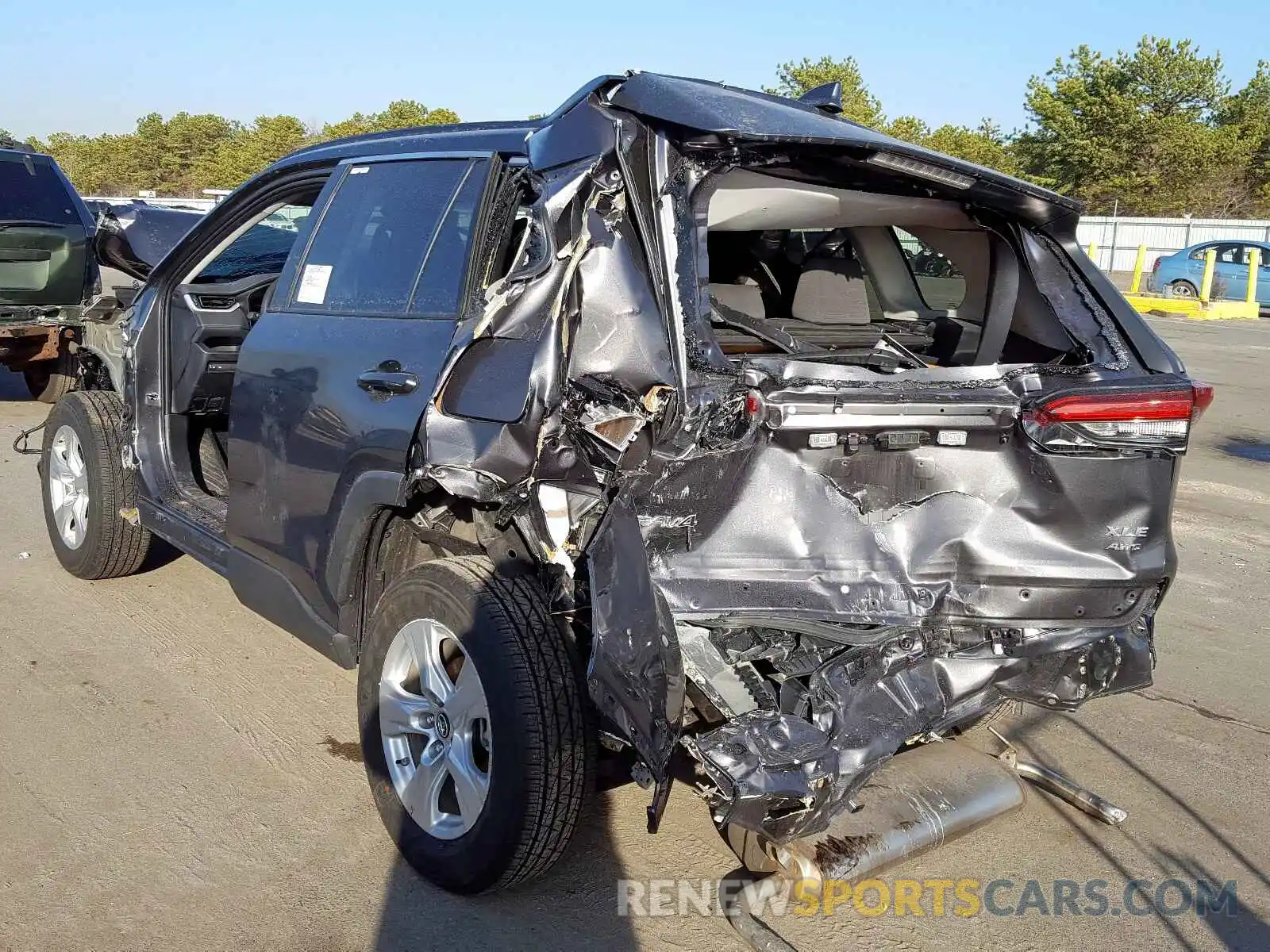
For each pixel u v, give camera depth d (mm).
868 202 3146
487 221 3258
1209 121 48531
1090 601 3027
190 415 4852
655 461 2676
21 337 8953
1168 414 2936
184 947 2787
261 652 4582
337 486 3287
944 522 2945
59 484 5219
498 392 2814
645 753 2551
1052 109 45281
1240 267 23922
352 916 2936
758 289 3592
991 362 3414
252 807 3439
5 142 9680
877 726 2773
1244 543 6711
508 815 2760
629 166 2797
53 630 4707
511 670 2748
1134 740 4105
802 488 2830
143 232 5012
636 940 2881
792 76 43156
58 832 3250
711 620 2727
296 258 3824
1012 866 3297
